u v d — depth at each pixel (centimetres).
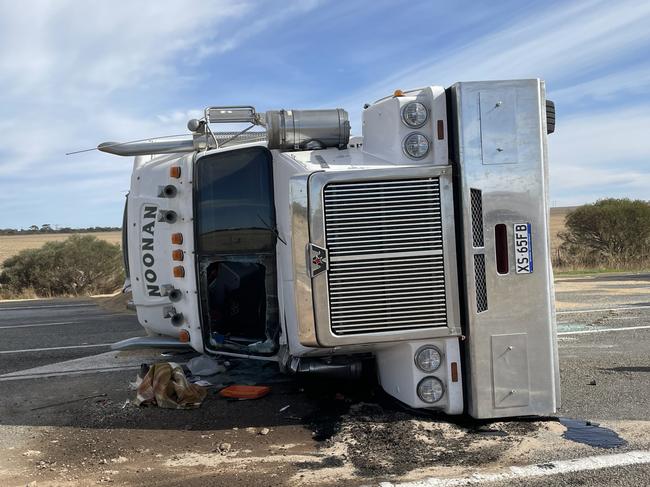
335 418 474
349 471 374
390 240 418
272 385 581
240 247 527
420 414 456
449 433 426
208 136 563
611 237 2648
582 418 467
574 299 1253
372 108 473
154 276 641
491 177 421
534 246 427
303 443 430
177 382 529
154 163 639
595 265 2434
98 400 560
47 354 830
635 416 472
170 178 582
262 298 539
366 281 416
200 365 617
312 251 410
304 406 514
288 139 482
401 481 354
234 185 531
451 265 422
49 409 540
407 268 419
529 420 454
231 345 541
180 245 564
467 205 419
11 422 505
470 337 424
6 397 590
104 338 963
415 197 420
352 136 518
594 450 396
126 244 703
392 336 418
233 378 606
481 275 423
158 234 630
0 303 1777
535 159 425
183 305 571
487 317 423
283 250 494
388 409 474
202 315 548
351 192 416
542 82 430
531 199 425
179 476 378
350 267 415
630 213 2638
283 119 480
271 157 516
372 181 416
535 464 373
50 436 464
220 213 536
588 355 708
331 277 414
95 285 2259
